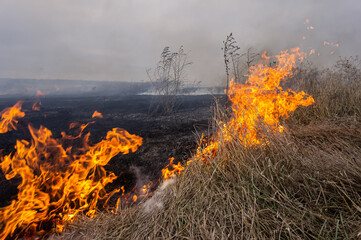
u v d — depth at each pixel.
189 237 1.65
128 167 3.46
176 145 4.34
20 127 5.96
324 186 1.90
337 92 4.59
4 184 2.94
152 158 3.78
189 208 1.92
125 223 1.95
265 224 1.69
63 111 8.26
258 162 2.27
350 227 1.56
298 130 3.21
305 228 1.64
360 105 4.03
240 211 1.80
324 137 2.90
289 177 1.98
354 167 2.00
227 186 2.05
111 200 2.59
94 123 6.46
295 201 1.84
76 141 4.79
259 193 1.94
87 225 2.05
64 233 1.99
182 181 2.27
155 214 1.96
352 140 2.73
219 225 1.69
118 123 6.51
